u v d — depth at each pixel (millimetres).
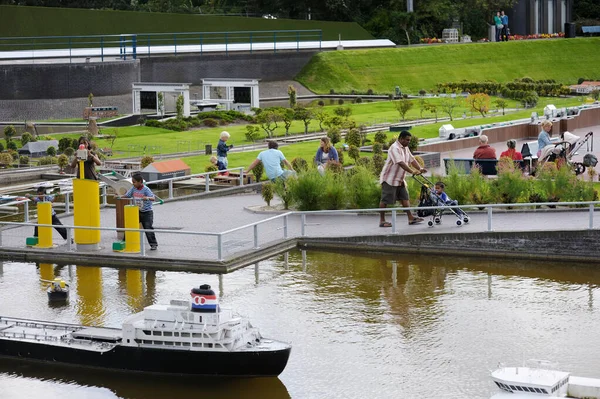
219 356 20328
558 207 33500
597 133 58219
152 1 125812
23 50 90375
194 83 91875
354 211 31109
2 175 45031
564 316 24328
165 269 28562
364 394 19812
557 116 60312
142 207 29859
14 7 91750
